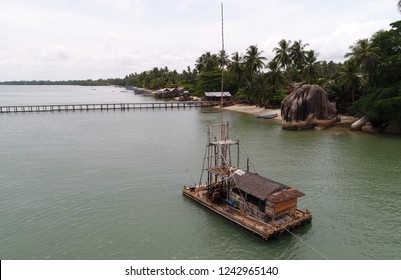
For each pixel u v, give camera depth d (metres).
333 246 27.61
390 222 31.58
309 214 30.92
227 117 108.06
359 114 81.94
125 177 45.25
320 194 38.31
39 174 46.97
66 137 75.00
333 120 83.25
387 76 72.75
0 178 45.31
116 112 127.69
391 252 26.72
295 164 50.44
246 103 138.00
